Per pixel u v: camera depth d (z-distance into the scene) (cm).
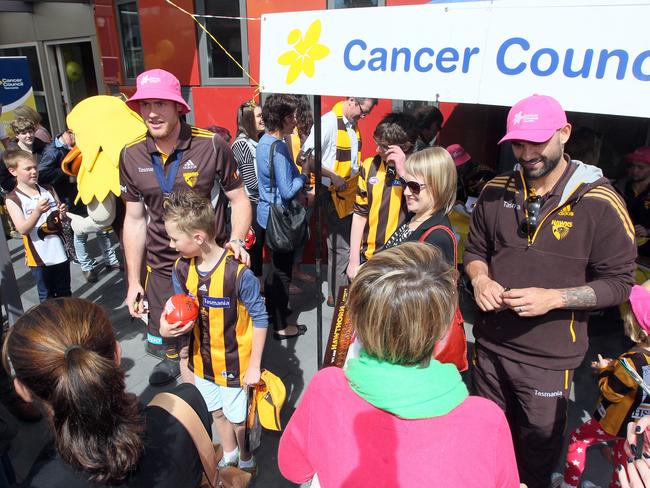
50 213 359
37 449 262
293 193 321
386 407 96
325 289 447
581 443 216
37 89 879
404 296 97
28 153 345
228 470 164
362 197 285
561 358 189
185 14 479
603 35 142
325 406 104
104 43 560
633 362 191
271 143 330
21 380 101
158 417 118
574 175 177
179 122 235
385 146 265
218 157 242
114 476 101
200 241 201
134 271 262
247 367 221
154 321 265
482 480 91
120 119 315
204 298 210
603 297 173
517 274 190
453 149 405
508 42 158
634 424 144
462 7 163
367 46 185
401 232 225
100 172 307
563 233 178
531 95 162
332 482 96
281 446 120
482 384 215
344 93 196
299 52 203
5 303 338
